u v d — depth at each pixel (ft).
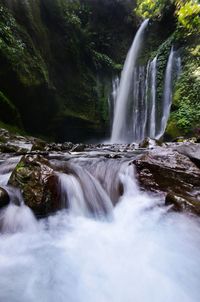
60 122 46.14
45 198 10.94
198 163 15.15
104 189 13.93
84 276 7.73
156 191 12.48
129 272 7.91
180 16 44.96
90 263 8.39
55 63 46.01
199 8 42.80
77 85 50.67
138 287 7.27
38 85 37.19
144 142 25.72
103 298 6.83
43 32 42.83
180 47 48.93
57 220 11.16
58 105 43.98
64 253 8.97
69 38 47.65
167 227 10.56
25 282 7.41
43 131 44.16
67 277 7.67
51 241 9.84
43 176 11.50
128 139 51.88
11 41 33.96
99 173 14.64
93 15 61.87
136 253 8.99
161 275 7.79
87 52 54.08
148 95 51.11
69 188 12.12
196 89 40.22
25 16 38.86
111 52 63.41
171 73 48.01
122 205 12.76
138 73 55.47
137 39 61.26
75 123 48.52
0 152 19.44
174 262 8.46
